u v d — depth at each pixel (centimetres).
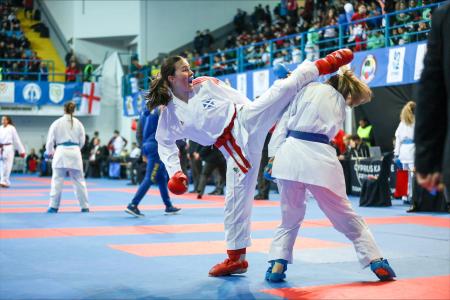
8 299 379
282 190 449
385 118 1614
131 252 580
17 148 1841
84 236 702
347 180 1501
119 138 2606
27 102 2659
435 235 723
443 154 238
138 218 920
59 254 566
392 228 800
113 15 2827
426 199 1045
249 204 464
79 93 2741
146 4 2775
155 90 461
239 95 463
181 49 2823
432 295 389
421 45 1340
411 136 1119
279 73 476
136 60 2594
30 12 3266
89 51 2922
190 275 464
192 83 455
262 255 567
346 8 1689
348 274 468
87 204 1042
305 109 433
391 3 1569
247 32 2573
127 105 2625
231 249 463
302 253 574
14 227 794
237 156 452
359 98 445
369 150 1467
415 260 535
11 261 526
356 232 446
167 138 478
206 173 1362
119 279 446
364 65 1500
